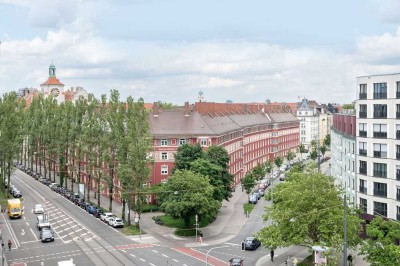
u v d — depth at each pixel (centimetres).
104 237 7881
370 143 7862
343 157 9025
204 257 6681
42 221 8506
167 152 10944
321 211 5456
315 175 5859
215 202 8175
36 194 12144
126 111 9488
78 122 11631
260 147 17250
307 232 5566
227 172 10125
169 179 8450
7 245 7281
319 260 5428
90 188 12875
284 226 5678
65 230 8369
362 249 4944
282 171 16338
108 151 9506
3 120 11469
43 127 14025
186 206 7788
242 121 15788
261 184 13275
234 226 8762
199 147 10031
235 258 6288
